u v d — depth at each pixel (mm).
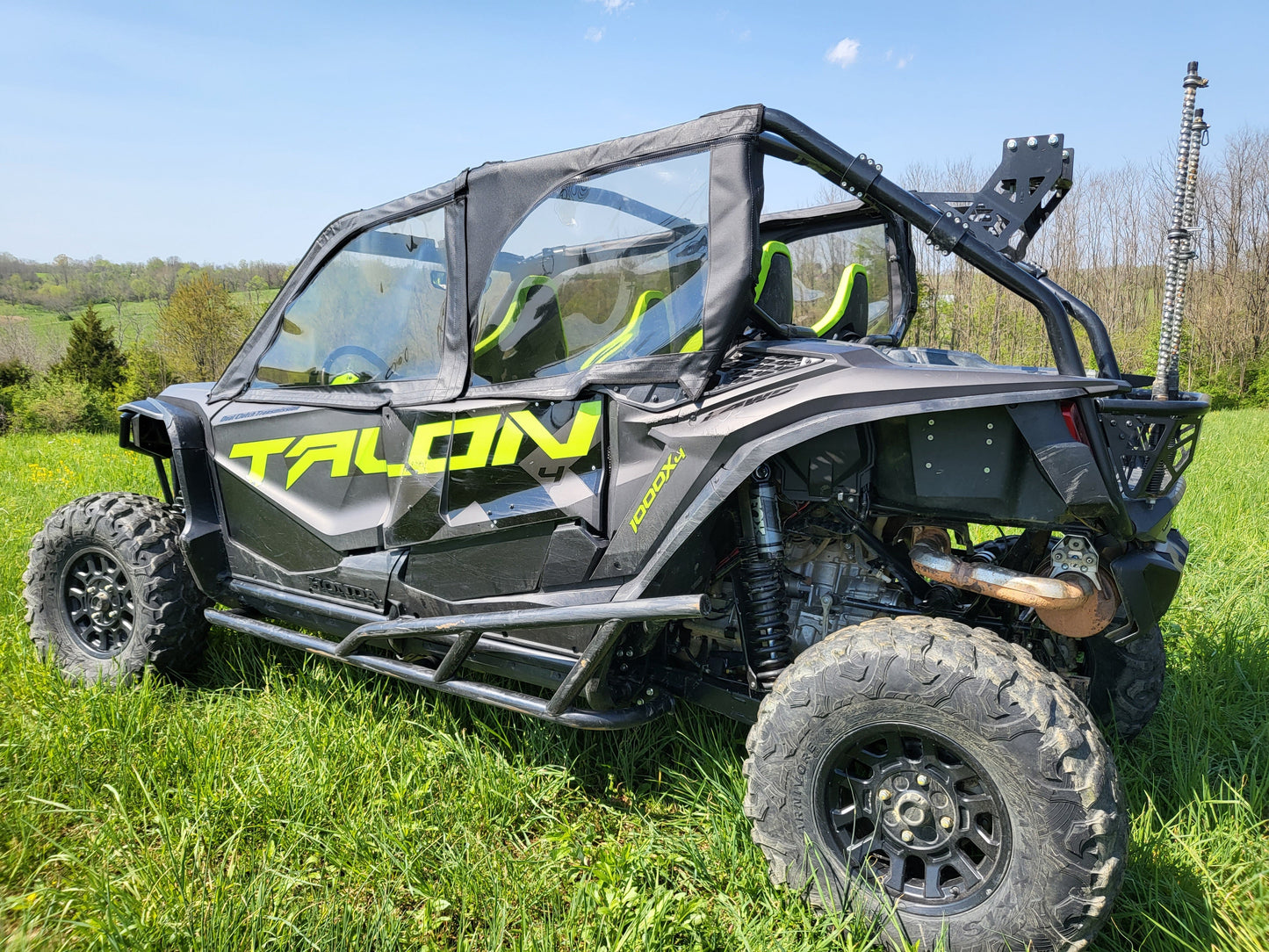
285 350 2959
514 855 2236
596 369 2199
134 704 2799
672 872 2154
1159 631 2598
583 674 2133
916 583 2342
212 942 1771
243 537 3086
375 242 2686
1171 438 1977
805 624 2350
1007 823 1687
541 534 2295
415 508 2520
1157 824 2213
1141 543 2088
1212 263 37531
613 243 2211
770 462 2115
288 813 2305
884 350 2221
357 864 2133
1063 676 2502
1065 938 1638
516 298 2361
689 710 2768
